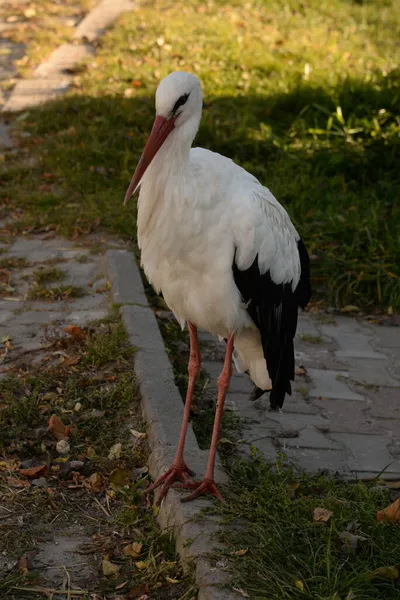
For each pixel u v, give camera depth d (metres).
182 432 4.57
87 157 9.87
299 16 16.28
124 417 5.27
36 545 4.15
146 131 10.67
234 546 3.87
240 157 10.21
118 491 4.57
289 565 3.79
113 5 16.47
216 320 4.64
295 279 4.93
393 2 17.73
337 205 8.98
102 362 5.86
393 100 11.52
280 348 4.88
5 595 3.79
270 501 4.27
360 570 3.83
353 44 14.75
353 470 5.10
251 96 11.89
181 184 4.32
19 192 9.16
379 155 10.16
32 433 5.07
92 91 12.02
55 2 16.92
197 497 4.35
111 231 8.38
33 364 5.93
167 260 4.50
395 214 8.87
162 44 13.88
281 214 4.80
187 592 3.72
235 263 4.46
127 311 6.55
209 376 6.16
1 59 13.69
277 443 5.35
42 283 7.32
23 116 11.23
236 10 16.25
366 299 7.78
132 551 4.10
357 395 6.13
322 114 11.42
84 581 3.92
